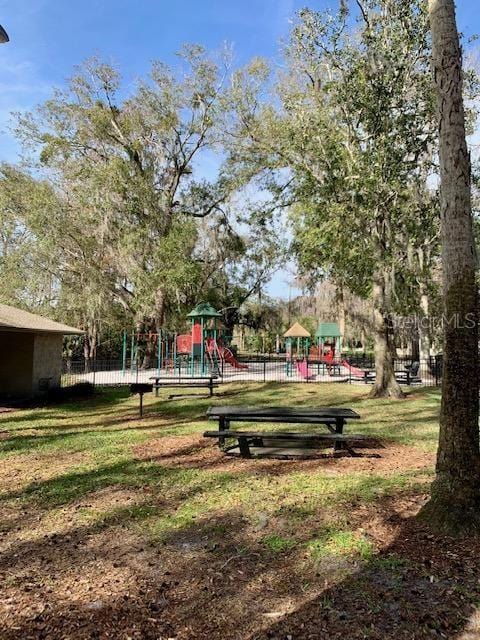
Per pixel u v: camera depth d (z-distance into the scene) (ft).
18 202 71.10
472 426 12.04
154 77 80.28
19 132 73.00
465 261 12.25
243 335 140.67
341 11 36.24
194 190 91.61
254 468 18.75
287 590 9.32
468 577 9.56
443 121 12.64
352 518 12.91
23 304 70.38
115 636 7.98
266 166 54.85
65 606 8.86
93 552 11.15
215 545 11.44
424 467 18.66
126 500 14.83
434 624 8.11
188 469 18.58
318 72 42.80
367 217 36.50
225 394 46.93
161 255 72.28
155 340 84.43
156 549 11.28
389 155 35.45
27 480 17.21
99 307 72.43
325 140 38.96
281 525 12.58
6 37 18.16
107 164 74.38
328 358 75.66
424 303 63.93
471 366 12.10
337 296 102.99
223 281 98.94
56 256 70.85
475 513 11.67
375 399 42.39
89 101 78.95
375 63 36.09
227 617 8.48
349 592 9.18
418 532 11.74
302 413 21.71
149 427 28.81
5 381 44.91
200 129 82.12
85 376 67.77
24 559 10.83
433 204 38.17
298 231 48.24
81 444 23.58
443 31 12.71
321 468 18.69
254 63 56.95
